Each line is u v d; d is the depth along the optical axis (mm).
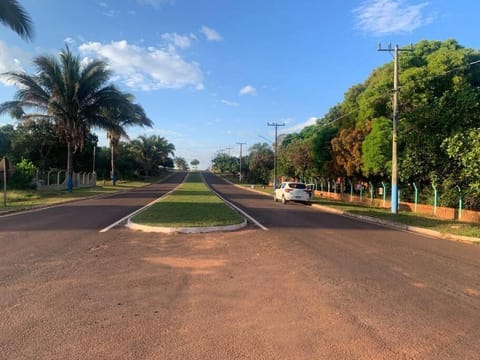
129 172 79125
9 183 31578
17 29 17938
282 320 5070
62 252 9078
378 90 30203
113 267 7727
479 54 33312
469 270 8031
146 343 4344
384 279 7141
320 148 39156
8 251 9148
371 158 27156
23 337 4457
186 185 58344
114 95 35875
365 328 4844
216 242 10703
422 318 5211
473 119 19312
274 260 8562
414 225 15484
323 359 4027
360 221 17609
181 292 6203
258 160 79250
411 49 21625
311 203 28594
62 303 5602
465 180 19375
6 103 32312
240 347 4277
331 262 8453
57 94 33500
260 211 20703
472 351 4262
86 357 4008
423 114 20672
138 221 13742
